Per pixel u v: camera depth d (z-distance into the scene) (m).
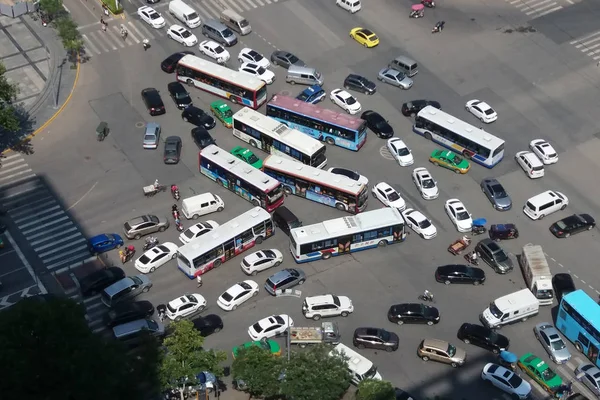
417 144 116.62
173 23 134.50
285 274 97.44
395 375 89.25
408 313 93.38
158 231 104.06
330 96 122.50
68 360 68.81
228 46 130.12
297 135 111.62
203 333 92.00
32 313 70.44
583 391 88.38
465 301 96.88
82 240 103.00
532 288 96.31
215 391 86.94
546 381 87.25
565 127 118.62
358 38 131.12
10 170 111.81
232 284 98.62
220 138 117.19
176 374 78.44
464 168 111.88
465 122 115.88
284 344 92.00
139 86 124.50
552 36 133.25
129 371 76.56
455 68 127.69
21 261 100.50
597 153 115.00
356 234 100.38
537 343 92.81
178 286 98.12
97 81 125.06
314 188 106.88
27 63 128.00
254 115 114.38
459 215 104.44
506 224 104.12
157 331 91.69
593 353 89.50
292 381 80.62
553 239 104.00
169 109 121.12
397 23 135.62
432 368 89.94
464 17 136.88
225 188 109.94
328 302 94.00
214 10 137.00
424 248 102.88
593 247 103.12
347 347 89.06
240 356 82.81
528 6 137.75
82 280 96.44
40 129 117.56
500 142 111.38
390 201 107.06
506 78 126.06
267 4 138.12
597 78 125.88
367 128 118.19
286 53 127.12
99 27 134.00
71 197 108.31
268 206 105.56
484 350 91.62
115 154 114.25
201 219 105.94
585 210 107.50
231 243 99.81
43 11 134.62
